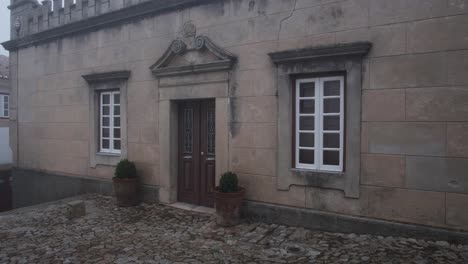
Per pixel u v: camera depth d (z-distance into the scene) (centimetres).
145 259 423
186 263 406
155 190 687
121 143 741
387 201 452
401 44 439
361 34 466
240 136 574
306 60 503
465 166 404
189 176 669
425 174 427
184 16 642
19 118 976
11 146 1000
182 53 645
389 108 448
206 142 645
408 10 434
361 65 464
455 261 370
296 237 477
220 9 595
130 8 707
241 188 548
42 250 468
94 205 695
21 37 943
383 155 453
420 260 377
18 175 973
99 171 791
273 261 405
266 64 546
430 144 423
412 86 433
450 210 413
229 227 532
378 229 455
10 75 996
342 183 481
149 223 571
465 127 404
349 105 473
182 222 568
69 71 842
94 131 797
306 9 509
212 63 593
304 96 527
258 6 553
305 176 509
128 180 667
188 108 670
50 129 895
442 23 414
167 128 669
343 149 488
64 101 857
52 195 885
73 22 808
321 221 497
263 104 549
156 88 685
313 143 520
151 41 692
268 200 547
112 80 754
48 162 902
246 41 566
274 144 540
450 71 411
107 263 415
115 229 547
